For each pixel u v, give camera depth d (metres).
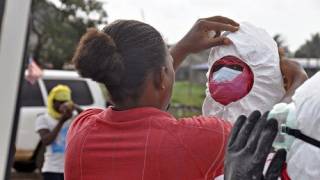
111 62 1.78
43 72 11.24
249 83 2.00
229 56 2.04
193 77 19.00
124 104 1.87
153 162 1.78
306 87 1.54
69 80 11.18
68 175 1.94
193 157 1.77
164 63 1.84
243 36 2.04
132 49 1.80
